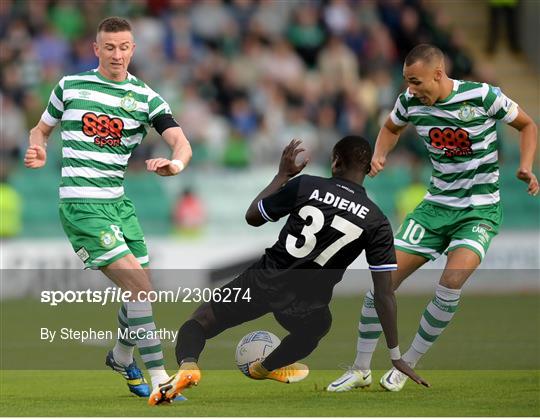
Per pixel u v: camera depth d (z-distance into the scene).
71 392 24.03
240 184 57.41
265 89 64.94
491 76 71.50
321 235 21.50
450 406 21.03
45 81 62.09
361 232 21.41
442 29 73.12
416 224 24.75
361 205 21.50
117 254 21.78
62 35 65.38
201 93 64.19
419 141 62.50
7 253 48.34
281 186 21.94
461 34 78.31
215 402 21.73
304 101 65.19
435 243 24.56
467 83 23.88
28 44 63.56
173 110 62.03
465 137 23.95
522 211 59.81
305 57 68.75
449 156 24.28
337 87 66.44
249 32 68.00
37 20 64.88
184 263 51.91
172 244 51.97
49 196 55.22
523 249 52.62
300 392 23.55
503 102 23.81
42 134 22.75
